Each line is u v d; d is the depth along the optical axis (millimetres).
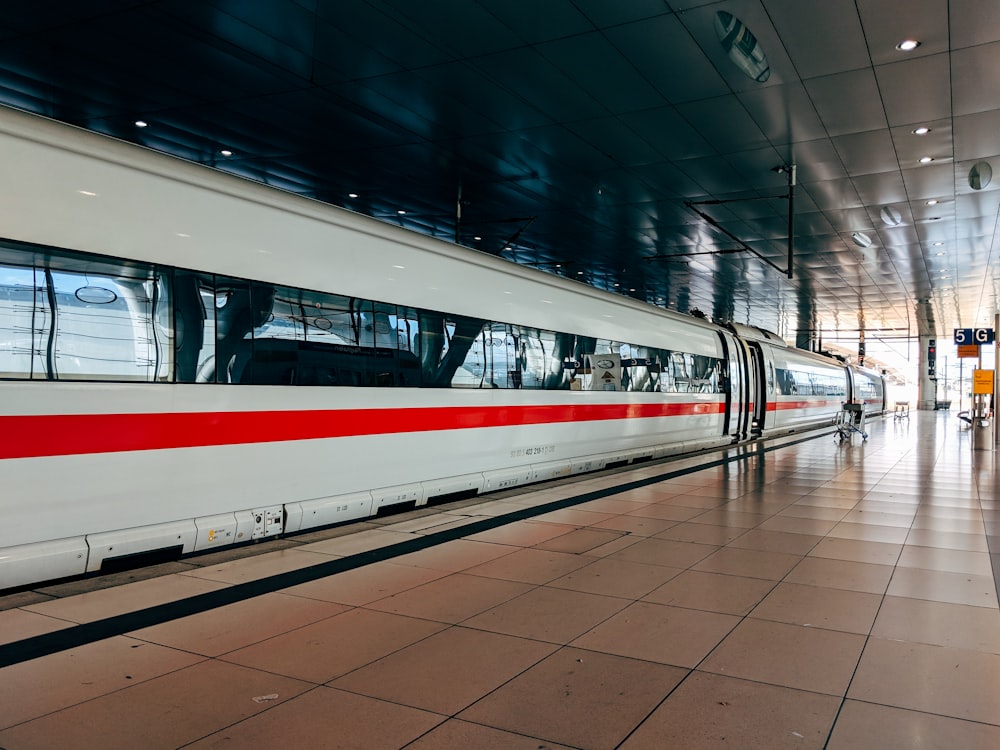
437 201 16719
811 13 8227
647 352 13359
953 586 5363
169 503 5309
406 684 3537
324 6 8336
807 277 25078
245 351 5863
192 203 5531
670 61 9477
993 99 10445
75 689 3396
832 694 3492
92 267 4863
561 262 23828
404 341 7602
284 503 6223
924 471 12797
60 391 4645
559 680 3613
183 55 9781
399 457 7496
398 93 10797
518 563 5883
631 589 5188
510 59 9547
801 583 5402
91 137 4969
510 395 9359
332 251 6758
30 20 8953
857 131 11742
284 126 12336
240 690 3426
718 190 15117
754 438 19984
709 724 3176
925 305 32062
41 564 4539
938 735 3090
